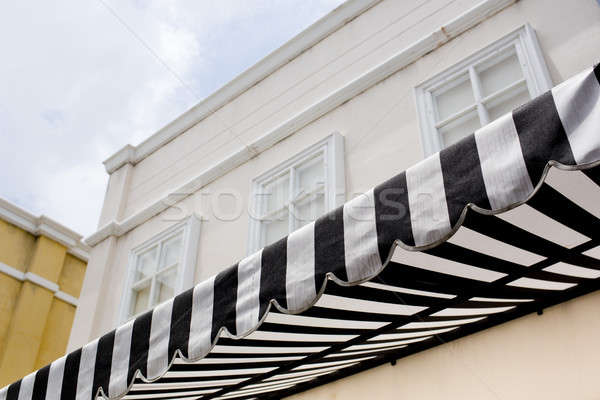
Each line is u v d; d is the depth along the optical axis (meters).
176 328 3.52
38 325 11.21
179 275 6.82
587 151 2.15
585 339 3.48
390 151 5.53
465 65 5.41
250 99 7.71
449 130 5.31
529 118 2.37
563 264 3.15
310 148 6.29
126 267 7.71
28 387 4.36
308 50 7.27
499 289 3.35
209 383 4.30
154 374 3.53
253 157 7.08
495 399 3.74
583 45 4.60
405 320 3.58
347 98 6.32
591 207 2.57
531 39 4.89
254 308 3.13
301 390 4.94
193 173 7.86
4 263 11.17
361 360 4.49
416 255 2.89
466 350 4.03
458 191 2.48
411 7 6.34
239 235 6.57
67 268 12.43
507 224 2.68
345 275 2.77
